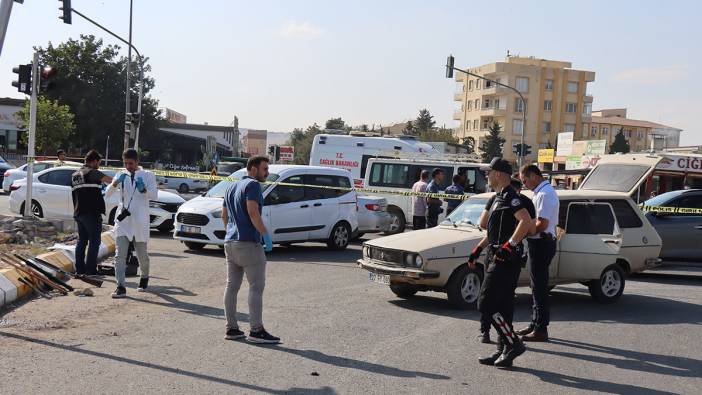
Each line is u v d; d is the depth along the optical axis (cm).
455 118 9838
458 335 825
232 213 745
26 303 889
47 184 1841
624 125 10531
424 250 966
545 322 820
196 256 1449
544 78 8862
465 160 2327
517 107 8762
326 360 688
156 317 852
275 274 1278
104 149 6128
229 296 754
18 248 1293
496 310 697
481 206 1105
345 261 1497
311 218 1623
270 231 1544
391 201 2250
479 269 999
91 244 1090
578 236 1050
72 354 667
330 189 1673
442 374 659
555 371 691
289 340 766
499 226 701
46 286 972
